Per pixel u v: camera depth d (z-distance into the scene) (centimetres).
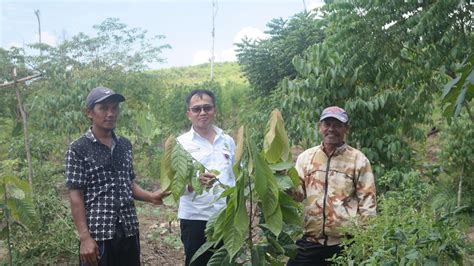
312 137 511
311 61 514
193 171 273
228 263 272
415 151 648
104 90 314
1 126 882
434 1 469
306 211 324
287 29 874
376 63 498
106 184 312
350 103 489
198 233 344
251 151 245
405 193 377
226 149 354
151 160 908
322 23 533
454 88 195
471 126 597
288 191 315
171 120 1199
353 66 493
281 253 288
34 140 769
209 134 357
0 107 817
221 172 345
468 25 464
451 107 204
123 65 1148
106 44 1153
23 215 339
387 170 507
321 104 512
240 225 251
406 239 228
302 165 329
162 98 1216
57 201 517
